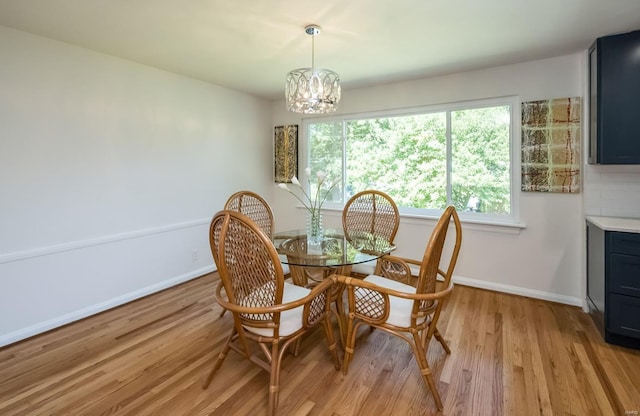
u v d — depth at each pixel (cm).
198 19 209
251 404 166
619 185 257
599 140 238
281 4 190
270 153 464
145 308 284
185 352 214
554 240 290
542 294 297
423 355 167
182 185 345
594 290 247
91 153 268
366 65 299
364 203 296
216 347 220
